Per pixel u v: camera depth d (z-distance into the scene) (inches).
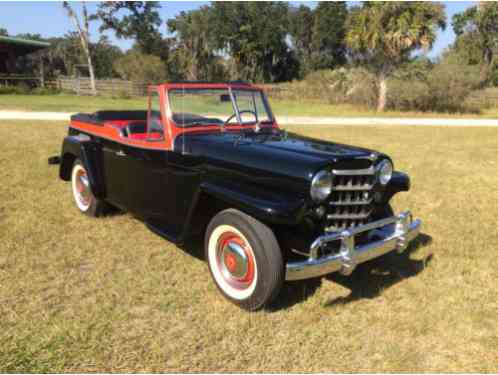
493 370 103.1
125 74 1334.9
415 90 971.3
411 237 133.9
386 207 149.4
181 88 148.9
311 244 112.0
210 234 129.7
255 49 2094.0
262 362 103.6
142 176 160.2
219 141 136.5
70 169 210.1
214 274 132.8
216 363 103.0
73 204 215.0
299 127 583.5
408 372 101.8
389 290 138.9
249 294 121.0
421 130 584.4
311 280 144.4
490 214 215.3
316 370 101.6
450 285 142.8
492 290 140.1
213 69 2149.4
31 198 221.8
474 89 1035.3
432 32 846.5
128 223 191.6
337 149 129.0
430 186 267.6
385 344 111.4
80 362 102.0
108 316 120.5
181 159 140.6
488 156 379.9
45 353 104.4
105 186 187.2
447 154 385.1
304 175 111.7
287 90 1259.2
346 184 121.0
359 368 102.6
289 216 109.3
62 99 997.8
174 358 104.3
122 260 155.6
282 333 114.9
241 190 120.6
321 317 123.0
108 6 1494.8
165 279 142.1
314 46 2338.8
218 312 123.4
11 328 113.6
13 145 357.4
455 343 112.7
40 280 139.3
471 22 1852.9
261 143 136.1
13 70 1368.1
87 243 168.7
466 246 173.6
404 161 343.9
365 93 991.0
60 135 420.5
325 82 1218.6
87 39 1200.8
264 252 113.4
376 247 123.2
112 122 186.1
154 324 117.4
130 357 104.2
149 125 156.0
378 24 866.8
